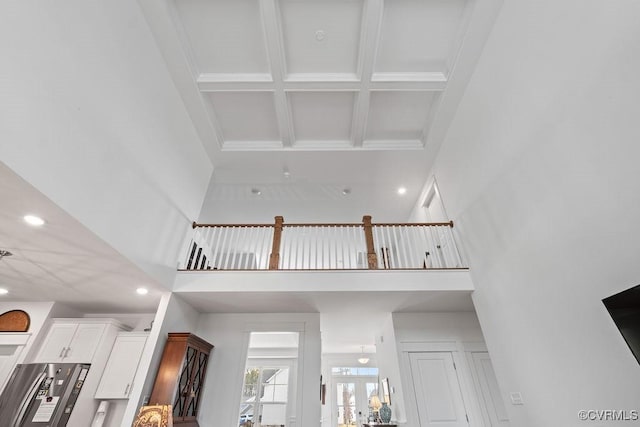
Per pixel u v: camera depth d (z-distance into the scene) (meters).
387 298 4.40
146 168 3.41
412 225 4.84
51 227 2.54
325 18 3.50
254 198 6.35
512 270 3.23
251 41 3.70
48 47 2.16
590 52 2.24
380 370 5.92
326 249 7.10
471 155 4.04
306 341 4.83
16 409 3.57
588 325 2.31
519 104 3.04
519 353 3.13
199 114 4.43
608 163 2.10
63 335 4.20
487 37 3.56
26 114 1.99
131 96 3.13
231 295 4.24
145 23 3.37
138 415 3.13
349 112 4.59
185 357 3.81
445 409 4.42
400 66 3.97
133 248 3.18
